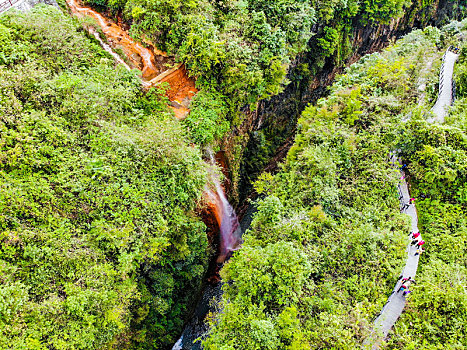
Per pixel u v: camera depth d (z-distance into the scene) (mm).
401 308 15273
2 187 13250
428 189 20531
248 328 13281
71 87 17328
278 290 14531
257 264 15094
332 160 20844
